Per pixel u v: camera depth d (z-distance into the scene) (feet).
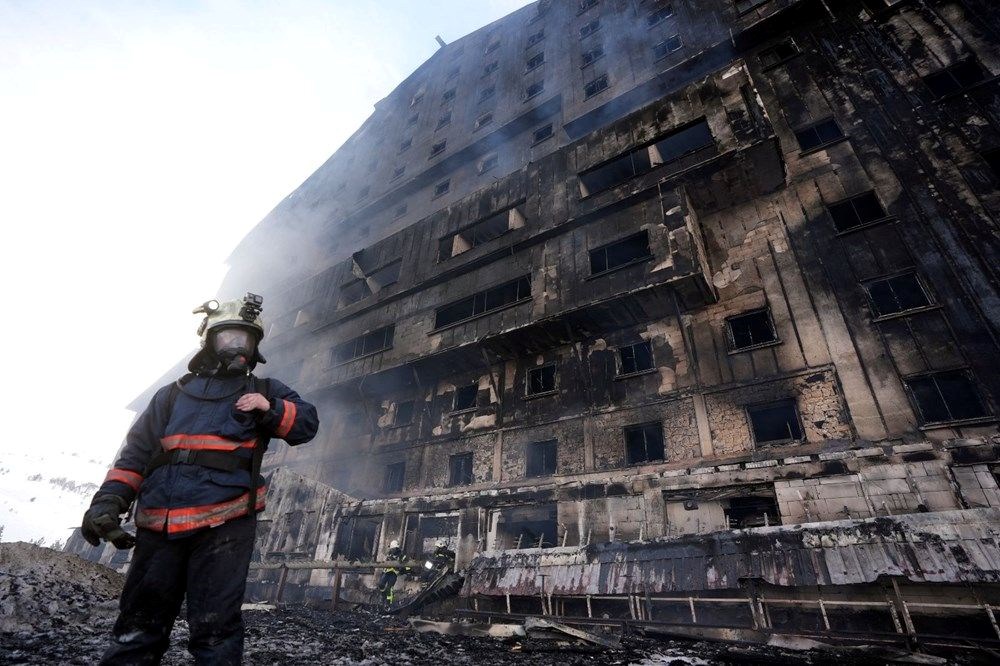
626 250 55.11
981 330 36.42
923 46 53.16
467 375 64.75
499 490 50.34
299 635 16.61
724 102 52.90
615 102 77.05
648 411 47.67
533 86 95.71
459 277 67.87
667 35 78.89
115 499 5.76
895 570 24.91
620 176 61.87
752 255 49.73
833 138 53.11
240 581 5.98
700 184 51.70
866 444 36.27
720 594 30.78
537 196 64.75
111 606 15.10
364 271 85.61
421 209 101.24
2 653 9.24
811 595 29.19
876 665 18.30
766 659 18.51
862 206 46.96
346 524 57.11
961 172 43.60
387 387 71.51
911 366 37.60
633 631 26.68
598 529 43.37
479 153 97.25
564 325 53.93
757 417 43.21
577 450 50.01
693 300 48.88
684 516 40.55
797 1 62.34
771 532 29.60
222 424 6.46
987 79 47.16
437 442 61.87
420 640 19.34
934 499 32.14
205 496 5.90
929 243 41.52
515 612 35.91
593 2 96.99
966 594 26.37
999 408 33.47
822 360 41.19
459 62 120.88
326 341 82.94
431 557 49.49
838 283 43.83
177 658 10.48
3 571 15.16
